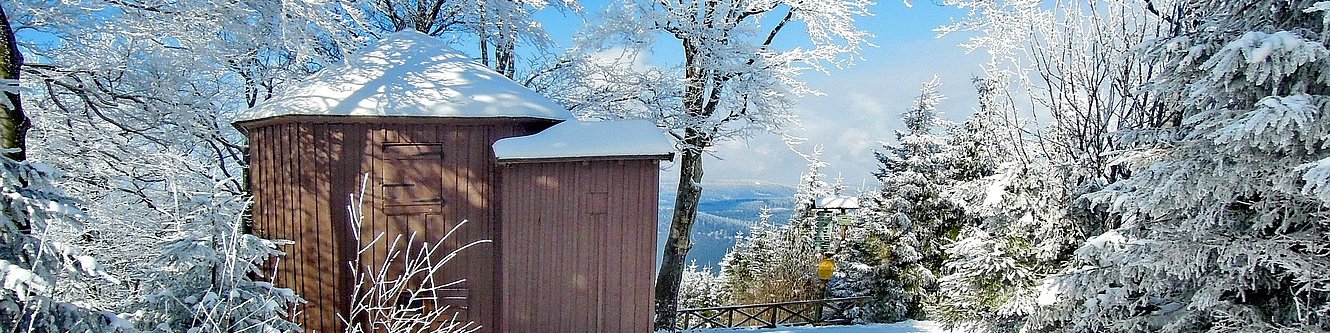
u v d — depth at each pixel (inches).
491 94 258.4
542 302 243.0
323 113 239.0
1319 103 217.0
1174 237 267.4
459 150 250.5
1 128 199.9
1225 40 251.0
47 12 266.7
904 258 660.1
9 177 144.5
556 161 237.3
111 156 314.7
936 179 662.5
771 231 945.5
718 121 464.4
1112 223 343.9
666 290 498.3
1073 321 334.6
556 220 241.9
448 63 273.4
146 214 329.7
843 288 723.4
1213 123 236.4
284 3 260.2
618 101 470.9
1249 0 253.1
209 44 340.5
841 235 773.9
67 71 268.2
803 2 447.8
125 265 273.1
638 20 446.9
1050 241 366.6
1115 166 350.6
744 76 447.2
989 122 412.8
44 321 148.6
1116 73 350.0
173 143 330.6
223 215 197.2
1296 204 244.8
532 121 258.7
